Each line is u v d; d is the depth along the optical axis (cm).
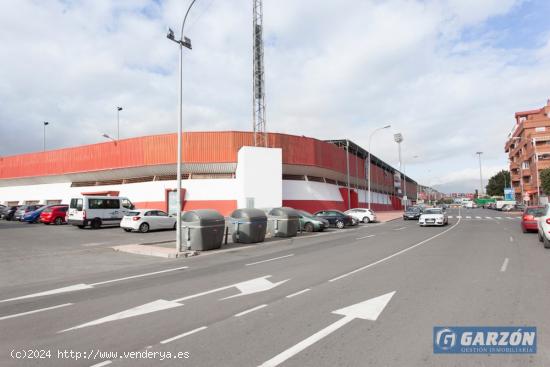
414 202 11481
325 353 444
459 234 2094
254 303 686
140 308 670
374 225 3173
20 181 5291
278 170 3453
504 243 1594
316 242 1836
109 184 4394
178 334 525
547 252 1293
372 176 6738
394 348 456
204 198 3681
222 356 442
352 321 563
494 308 616
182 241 1562
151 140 3944
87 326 573
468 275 902
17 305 716
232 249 1570
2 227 2762
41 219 3023
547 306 624
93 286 889
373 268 1033
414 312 602
